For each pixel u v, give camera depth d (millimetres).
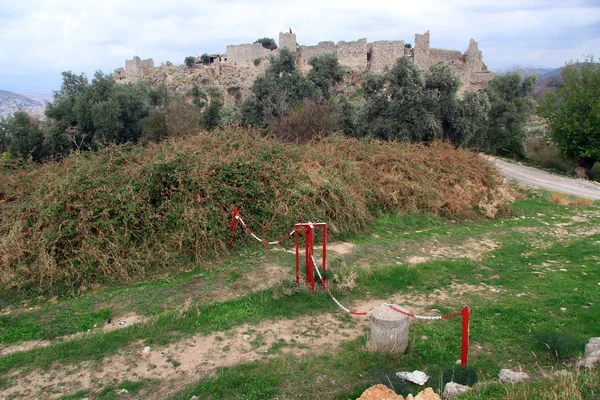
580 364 4957
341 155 14664
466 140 25000
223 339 6020
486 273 8914
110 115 31031
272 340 6016
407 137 22438
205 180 9859
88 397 4758
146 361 5465
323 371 5195
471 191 14859
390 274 8461
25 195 9672
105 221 8586
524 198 17125
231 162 10695
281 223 10508
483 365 5414
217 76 58500
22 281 7637
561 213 15000
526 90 34812
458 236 11711
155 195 9570
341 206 11484
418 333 6262
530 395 4160
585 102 26141
